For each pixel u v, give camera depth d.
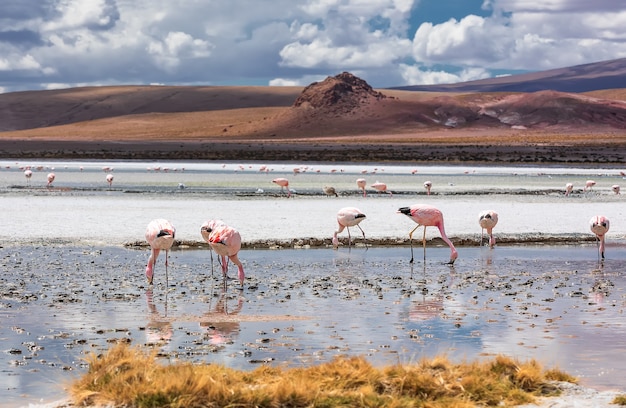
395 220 32.34
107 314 15.01
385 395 9.33
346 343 12.84
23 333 13.40
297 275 20.02
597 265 22.48
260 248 25.09
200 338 13.16
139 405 8.91
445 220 32.47
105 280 18.84
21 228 28.25
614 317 15.09
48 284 18.09
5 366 11.31
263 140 185.50
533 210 37.28
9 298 16.39
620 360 11.83
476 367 10.48
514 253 24.94
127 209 34.97
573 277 20.28
